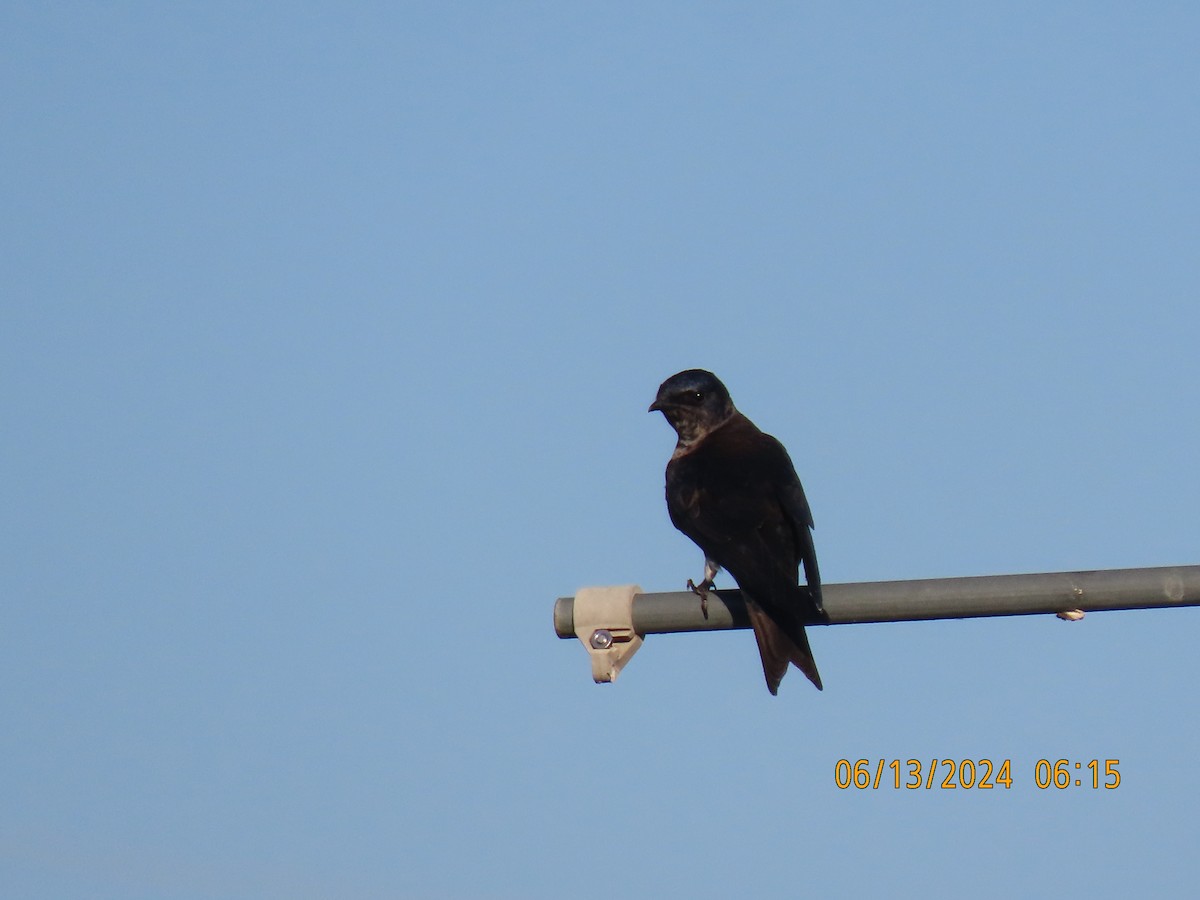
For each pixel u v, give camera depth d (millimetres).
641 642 12586
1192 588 11109
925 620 11828
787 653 12188
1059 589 11336
